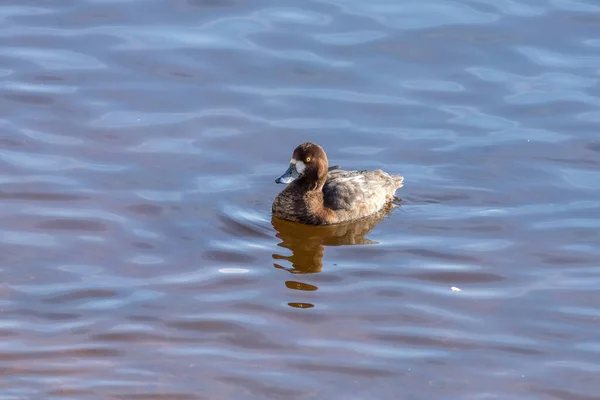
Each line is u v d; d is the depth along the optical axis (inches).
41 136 713.6
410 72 831.7
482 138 744.3
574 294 554.9
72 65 814.5
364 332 514.0
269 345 498.9
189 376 470.3
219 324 514.9
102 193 646.5
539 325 524.7
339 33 881.5
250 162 700.0
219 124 746.8
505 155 720.3
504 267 582.6
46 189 646.5
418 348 501.7
